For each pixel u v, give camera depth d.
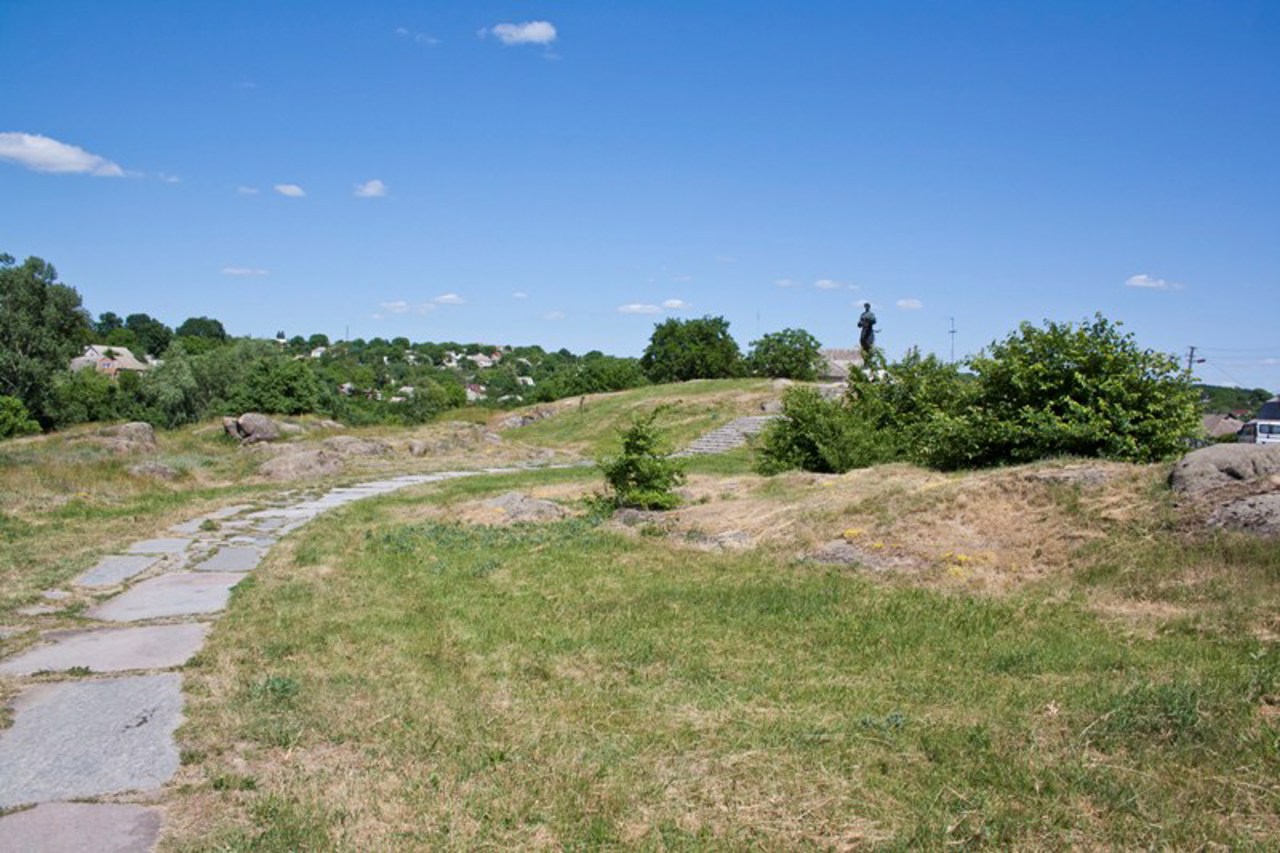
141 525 12.41
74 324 51.88
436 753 4.51
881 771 4.24
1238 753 4.19
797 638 6.56
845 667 5.89
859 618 6.97
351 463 23.28
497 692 5.45
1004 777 4.09
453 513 13.60
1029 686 5.30
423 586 8.60
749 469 23.12
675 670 5.86
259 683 5.50
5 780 4.17
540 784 4.14
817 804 3.92
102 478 16.39
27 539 10.86
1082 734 4.50
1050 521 8.54
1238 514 7.41
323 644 6.49
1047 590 7.34
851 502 10.34
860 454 15.07
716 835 3.70
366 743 4.66
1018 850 3.52
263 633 6.78
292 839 3.62
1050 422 11.20
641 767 4.33
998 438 11.64
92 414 49.88
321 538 11.57
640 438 13.19
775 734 4.68
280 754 4.52
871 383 17.83
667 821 3.81
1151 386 11.19
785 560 9.01
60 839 3.62
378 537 11.68
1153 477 8.73
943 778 4.13
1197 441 11.95
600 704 5.23
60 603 7.80
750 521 10.74
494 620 7.25
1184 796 3.87
